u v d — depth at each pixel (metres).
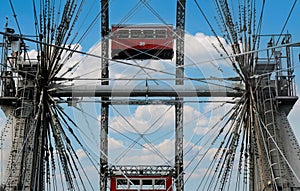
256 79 23.69
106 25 30.42
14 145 22.70
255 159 23.19
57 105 23.84
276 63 23.98
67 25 24.59
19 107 23.52
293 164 22.56
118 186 30.86
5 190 21.64
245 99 23.83
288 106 23.81
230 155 23.56
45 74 23.94
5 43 24.56
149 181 31.36
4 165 22.28
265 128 22.53
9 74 24.23
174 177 31.03
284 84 23.83
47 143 23.58
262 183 22.44
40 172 23.36
